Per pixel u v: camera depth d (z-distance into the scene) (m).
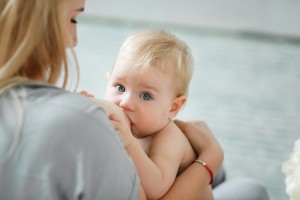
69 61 0.98
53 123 0.80
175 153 1.13
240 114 2.92
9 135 0.80
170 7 3.00
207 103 2.94
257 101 2.93
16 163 0.79
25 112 0.81
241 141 2.86
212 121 2.91
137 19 3.05
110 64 3.06
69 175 0.80
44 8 0.84
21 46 0.84
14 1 0.84
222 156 1.21
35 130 0.80
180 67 1.20
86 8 3.08
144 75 1.14
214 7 2.95
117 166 0.84
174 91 1.21
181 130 1.29
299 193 1.09
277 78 2.96
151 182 1.02
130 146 1.01
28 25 0.84
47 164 0.79
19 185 0.79
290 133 2.87
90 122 0.82
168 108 1.20
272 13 2.92
